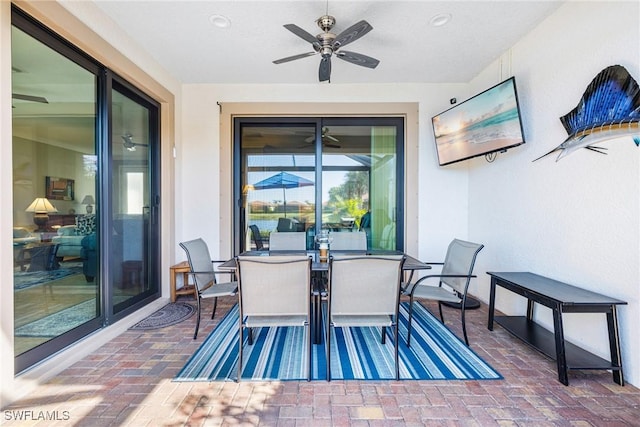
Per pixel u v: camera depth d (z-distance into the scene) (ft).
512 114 9.09
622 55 6.53
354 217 14.01
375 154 13.99
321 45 7.88
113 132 9.38
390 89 13.41
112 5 8.07
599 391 6.17
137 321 9.90
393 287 6.72
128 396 5.98
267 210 14.01
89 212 8.43
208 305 11.61
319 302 8.37
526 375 6.75
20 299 6.47
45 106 7.10
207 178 13.50
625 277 6.49
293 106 13.38
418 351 7.88
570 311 6.42
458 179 13.57
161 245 12.10
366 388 6.27
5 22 5.67
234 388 6.25
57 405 5.70
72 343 7.63
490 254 11.70
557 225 8.34
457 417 5.40
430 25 8.99
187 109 13.43
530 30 9.28
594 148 7.19
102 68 8.79
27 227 6.67
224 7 8.17
